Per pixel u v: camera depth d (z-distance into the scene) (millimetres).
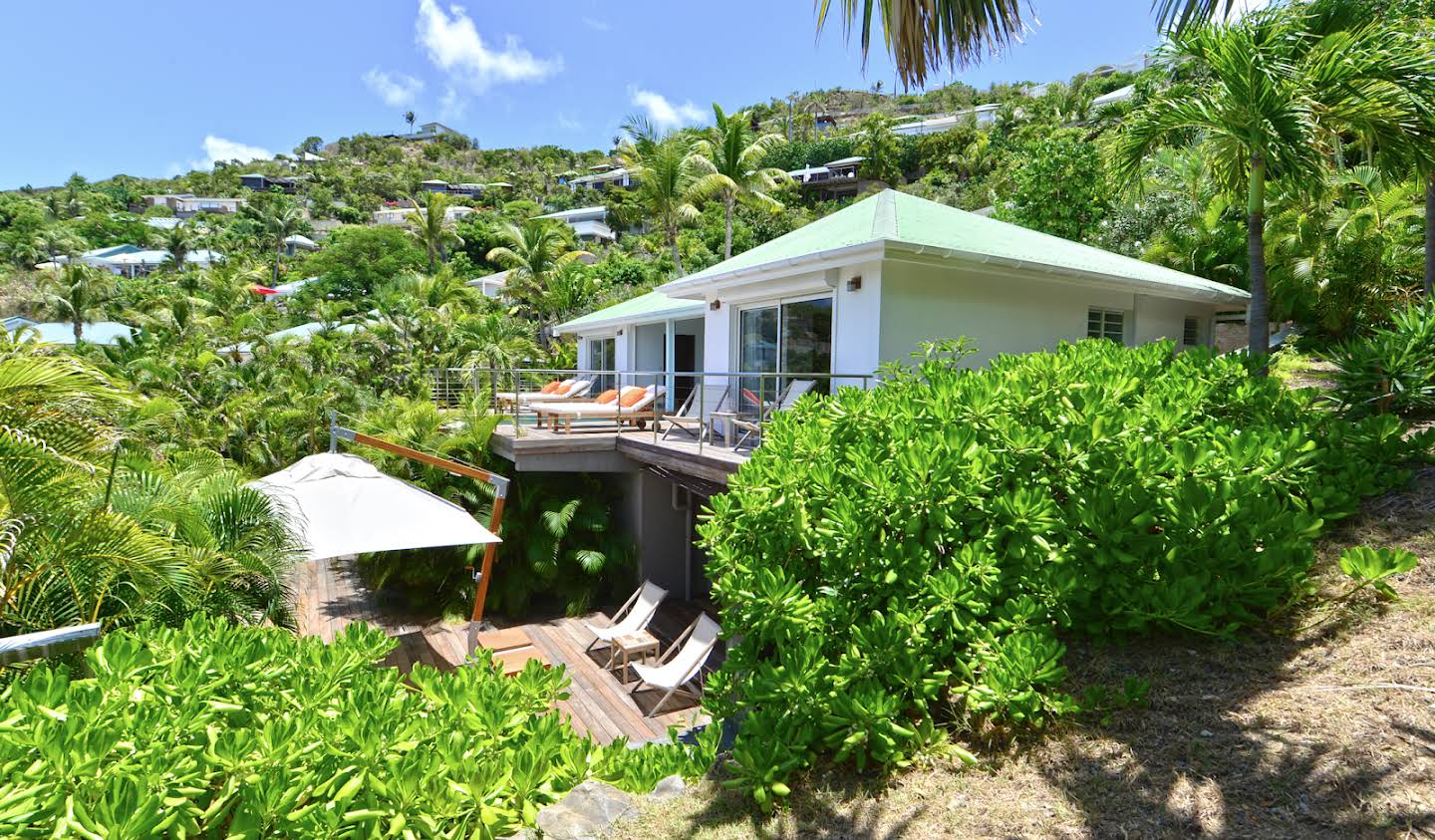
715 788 2918
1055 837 2230
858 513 3430
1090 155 22234
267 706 2873
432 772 2428
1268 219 15992
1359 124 7773
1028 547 3303
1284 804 2164
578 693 8523
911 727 2850
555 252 33344
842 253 8070
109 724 2363
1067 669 3123
